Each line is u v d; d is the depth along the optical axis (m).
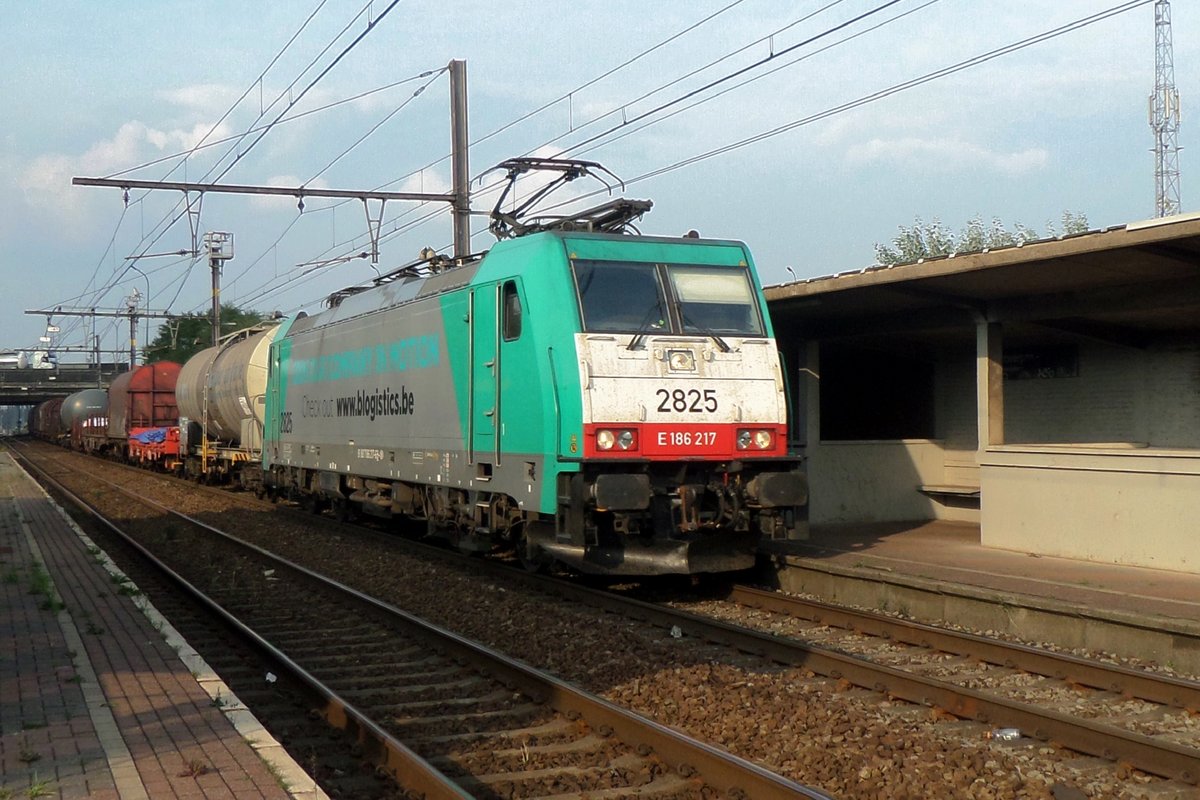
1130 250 10.50
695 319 12.12
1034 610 9.94
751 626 11.00
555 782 6.41
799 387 16.73
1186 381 14.53
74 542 18.00
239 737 6.50
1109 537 12.27
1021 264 11.33
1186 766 6.30
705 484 11.92
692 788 6.25
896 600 11.35
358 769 6.78
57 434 73.94
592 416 11.16
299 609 12.40
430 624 10.33
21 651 9.05
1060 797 6.04
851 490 16.75
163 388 40.22
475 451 13.27
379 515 18.06
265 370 25.73
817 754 6.64
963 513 16.92
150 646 9.30
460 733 7.47
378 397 16.69
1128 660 9.05
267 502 26.11
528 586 13.18
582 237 11.99
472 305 13.30
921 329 14.94
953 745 6.85
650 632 10.59
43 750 6.23
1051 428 16.39
